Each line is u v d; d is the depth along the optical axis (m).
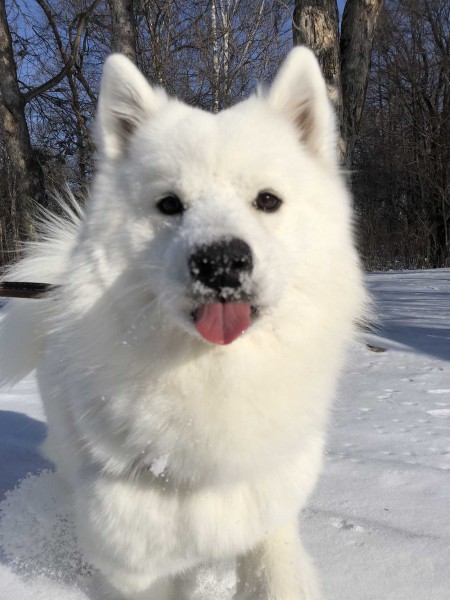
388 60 4.54
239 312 0.33
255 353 0.37
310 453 0.41
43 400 0.50
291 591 0.37
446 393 0.89
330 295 0.40
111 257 0.39
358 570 0.40
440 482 0.54
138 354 0.36
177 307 0.34
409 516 0.48
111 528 0.37
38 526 0.46
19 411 0.78
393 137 4.62
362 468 0.58
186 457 0.36
